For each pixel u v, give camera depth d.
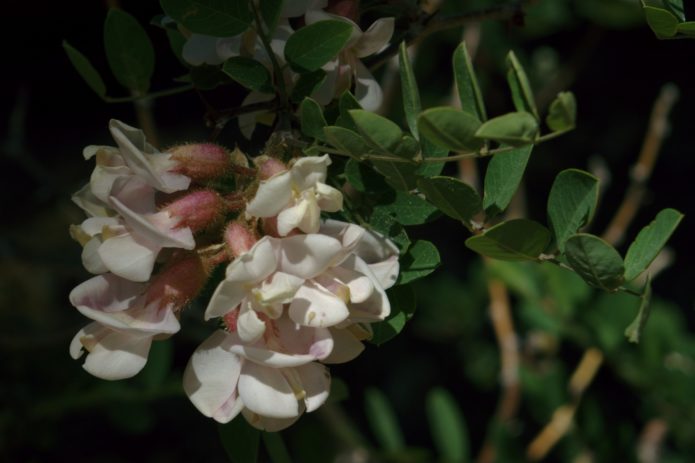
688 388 0.65
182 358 1.05
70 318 1.01
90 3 1.22
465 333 0.89
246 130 0.47
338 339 0.42
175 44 0.49
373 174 0.44
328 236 0.41
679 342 0.65
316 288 0.41
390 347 1.11
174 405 1.07
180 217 0.42
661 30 0.44
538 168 1.20
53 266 0.86
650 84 1.24
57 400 0.68
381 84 0.63
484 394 1.08
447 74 0.94
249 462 0.46
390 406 1.08
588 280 0.43
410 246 0.44
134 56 0.49
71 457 1.03
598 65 1.25
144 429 0.67
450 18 0.49
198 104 1.22
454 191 0.43
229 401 0.42
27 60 1.25
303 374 0.42
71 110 1.26
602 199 1.21
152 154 0.43
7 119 1.25
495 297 0.73
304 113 0.44
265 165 0.43
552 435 0.68
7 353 0.73
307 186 0.42
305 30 0.44
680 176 1.21
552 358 0.72
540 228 0.42
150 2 1.06
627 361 0.65
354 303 0.42
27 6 1.21
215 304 0.41
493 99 1.00
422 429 1.07
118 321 0.42
